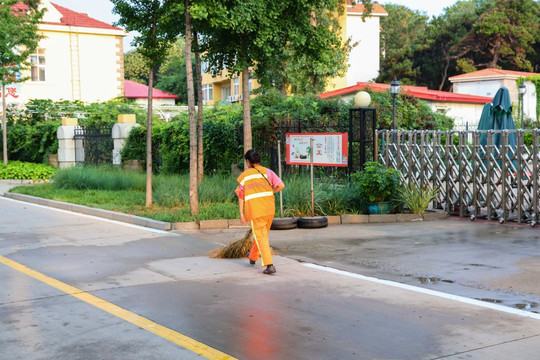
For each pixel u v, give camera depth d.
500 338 5.06
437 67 56.75
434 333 5.21
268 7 12.87
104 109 29.55
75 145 25.38
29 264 8.21
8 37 24.23
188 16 12.23
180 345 4.96
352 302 6.23
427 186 12.88
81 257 8.67
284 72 30.33
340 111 18.80
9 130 28.78
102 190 17.20
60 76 37.03
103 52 38.41
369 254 8.77
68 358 4.68
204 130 19.06
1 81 24.44
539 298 6.35
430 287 6.84
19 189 18.06
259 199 7.58
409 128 23.11
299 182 13.09
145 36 13.00
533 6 54.09
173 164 20.25
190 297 6.46
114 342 5.04
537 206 11.13
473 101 33.31
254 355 4.73
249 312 5.89
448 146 12.68
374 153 13.99
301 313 5.85
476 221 12.01
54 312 5.92
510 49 53.34
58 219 12.59
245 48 13.79
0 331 5.34
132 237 10.37
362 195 12.76
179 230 11.15
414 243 9.62
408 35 59.66
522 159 11.31
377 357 4.66
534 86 41.72
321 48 13.98
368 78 45.78
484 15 53.91
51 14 36.75
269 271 7.51
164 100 50.91
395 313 5.82
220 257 8.58
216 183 15.08
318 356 4.70
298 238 10.25
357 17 45.03
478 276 7.32
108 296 6.52
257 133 17.42
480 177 12.12
